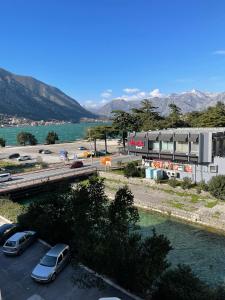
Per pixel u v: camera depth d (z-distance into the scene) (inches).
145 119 4092.0
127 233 909.8
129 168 2326.5
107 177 2431.1
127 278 828.0
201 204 1697.8
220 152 2044.8
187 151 1984.5
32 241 1192.2
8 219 1457.9
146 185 2124.8
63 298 847.7
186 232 1456.7
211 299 756.0
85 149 4259.4
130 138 2329.0
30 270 1005.8
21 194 2128.4
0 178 2308.1
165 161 2170.3
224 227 1449.3
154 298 820.6
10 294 879.1
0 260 1083.3
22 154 3902.6
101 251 822.5
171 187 1973.4
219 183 1733.5
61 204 1173.1
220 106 4616.1
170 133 2079.2
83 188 999.0
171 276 827.4
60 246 1043.3
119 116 3772.1
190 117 4451.3
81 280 914.7
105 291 864.9
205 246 1309.1
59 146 4773.6
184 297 760.3
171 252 1259.8
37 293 877.2
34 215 1272.1
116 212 903.7
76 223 933.8
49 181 2266.2
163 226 1535.4
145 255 824.9
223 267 1133.7
